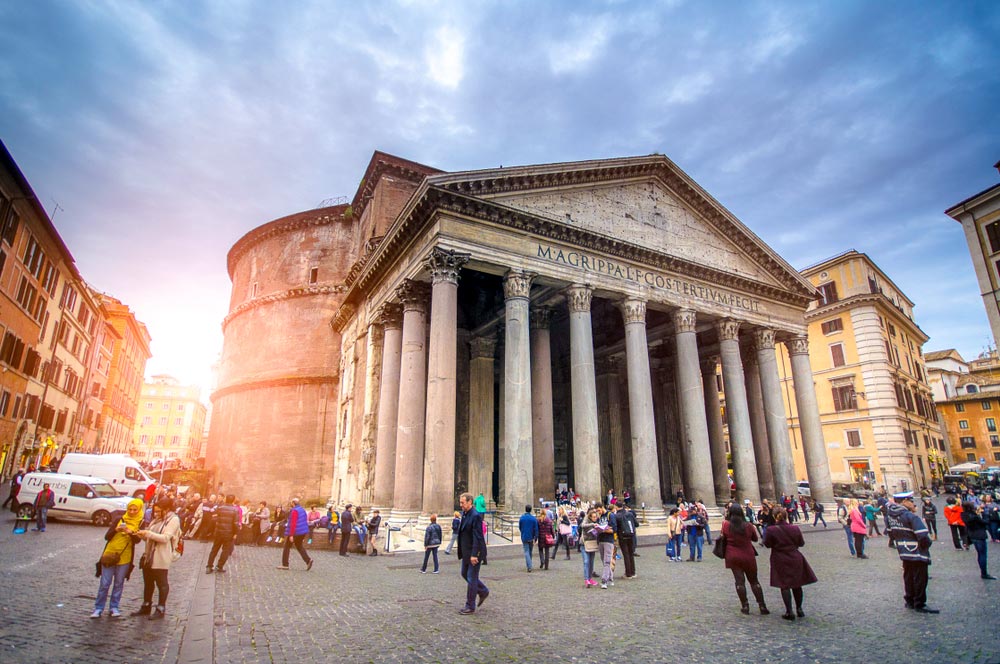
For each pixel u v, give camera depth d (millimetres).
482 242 20828
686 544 18938
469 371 30500
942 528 24078
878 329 42188
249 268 44781
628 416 34406
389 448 24656
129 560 8656
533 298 25750
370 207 36312
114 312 61438
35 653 6508
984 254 30109
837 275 45531
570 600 10031
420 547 18219
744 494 25797
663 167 27016
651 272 25484
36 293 34281
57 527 20875
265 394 38406
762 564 14812
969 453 61031
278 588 11352
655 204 26797
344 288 37719
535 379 25297
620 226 24984
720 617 8609
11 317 31000
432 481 18531
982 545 12156
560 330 36469
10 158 26453
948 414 63062
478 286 30250
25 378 34188
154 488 28453
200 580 12094
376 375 27859
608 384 34531
